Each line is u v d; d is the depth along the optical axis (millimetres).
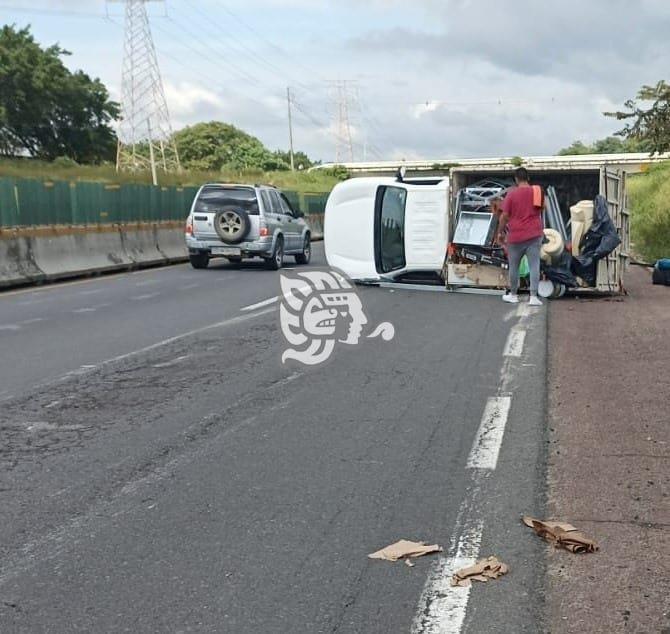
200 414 7492
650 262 23609
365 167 77500
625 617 3994
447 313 13445
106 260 20969
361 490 5680
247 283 18109
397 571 4508
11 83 61000
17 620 4023
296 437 6836
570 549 4703
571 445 6582
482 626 3945
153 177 49906
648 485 5680
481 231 15820
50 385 8508
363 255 17172
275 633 3898
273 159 98625
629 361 9648
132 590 4316
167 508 5379
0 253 17250
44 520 5195
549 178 18797
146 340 10984
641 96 21328
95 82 67562
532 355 10047
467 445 6621
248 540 4902
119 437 6820
